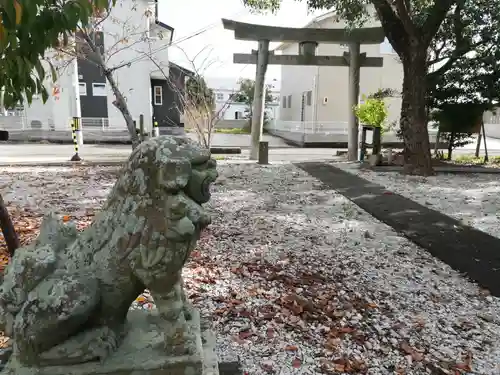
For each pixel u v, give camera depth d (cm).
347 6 965
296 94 2283
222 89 3312
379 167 1080
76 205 633
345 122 1898
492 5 1019
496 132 2509
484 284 384
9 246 319
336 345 284
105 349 152
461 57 1107
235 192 762
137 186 147
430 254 464
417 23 982
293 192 779
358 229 552
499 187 845
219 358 258
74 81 1443
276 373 254
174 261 146
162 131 1905
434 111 1257
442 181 912
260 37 1157
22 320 144
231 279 380
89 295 146
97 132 1791
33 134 1778
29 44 233
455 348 285
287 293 354
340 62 1246
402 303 346
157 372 151
